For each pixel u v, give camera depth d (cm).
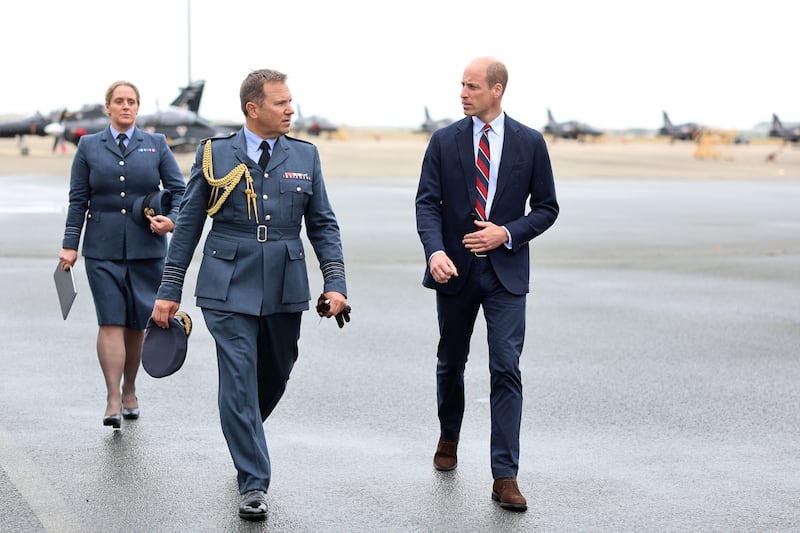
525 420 743
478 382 869
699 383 863
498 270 586
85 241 725
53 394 802
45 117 8081
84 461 632
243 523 529
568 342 1038
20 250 1762
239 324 560
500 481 563
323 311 579
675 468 633
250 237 567
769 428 727
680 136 16975
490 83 589
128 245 719
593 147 16100
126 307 722
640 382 865
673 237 2206
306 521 534
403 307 1238
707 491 589
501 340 582
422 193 605
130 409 738
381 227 2316
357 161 7575
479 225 582
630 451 668
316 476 612
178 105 6744
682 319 1180
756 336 1077
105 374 705
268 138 576
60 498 563
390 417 748
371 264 1650
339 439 692
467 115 597
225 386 554
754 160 10312
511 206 596
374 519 539
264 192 568
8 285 1356
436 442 687
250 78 568
